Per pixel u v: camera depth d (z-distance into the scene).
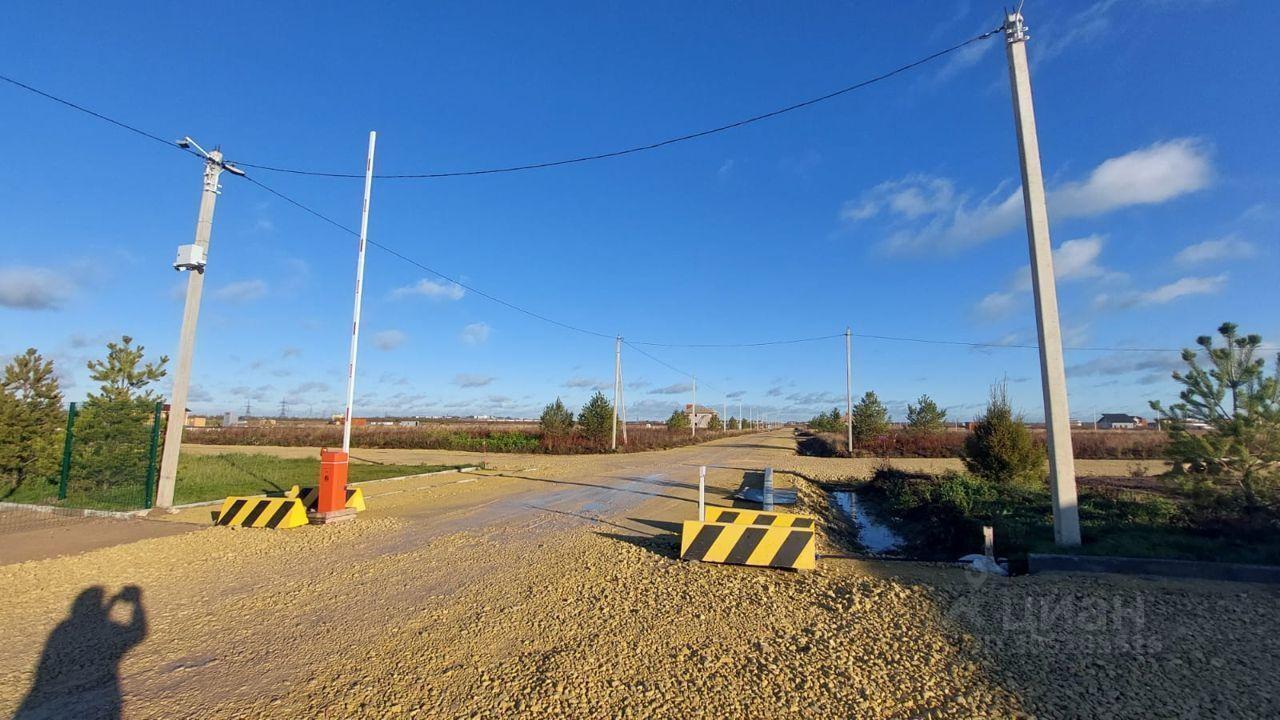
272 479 19.03
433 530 10.80
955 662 4.89
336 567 8.17
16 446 14.94
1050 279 8.97
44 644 5.52
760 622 5.90
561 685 4.54
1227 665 4.75
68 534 10.53
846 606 6.35
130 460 14.44
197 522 11.66
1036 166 9.19
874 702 4.24
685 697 4.34
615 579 7.50
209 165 13.62
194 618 6.18
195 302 13.38
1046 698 4.25
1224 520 8.64
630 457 34.53
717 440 69.19
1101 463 29.34
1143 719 3.94
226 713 4.22
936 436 40.94
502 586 7.21
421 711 4.19
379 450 41.50
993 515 10.66
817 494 17.86
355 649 5.32
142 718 4.17
